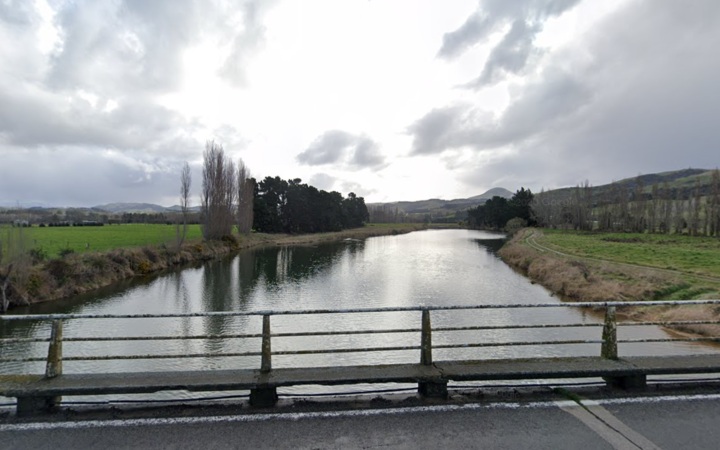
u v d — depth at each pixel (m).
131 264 29.95
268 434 3.58
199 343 14.59
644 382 4.52
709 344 13.40
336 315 18.58
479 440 3.49
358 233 94.62
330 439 3.51
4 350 13.66
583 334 15.02
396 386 8.18
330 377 4.21
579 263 28.03
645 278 22.38
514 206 114.12
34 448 3.36
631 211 84.62
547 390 4.48
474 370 4.41
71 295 22.25
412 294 23.98
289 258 44.12
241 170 61.84
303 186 92.25
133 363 12.71
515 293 23.94
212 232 47.44
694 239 56.91
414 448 3.38
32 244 21.08
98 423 3.74
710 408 4.07
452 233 110.50
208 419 3.82
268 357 4.39
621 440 3.49
